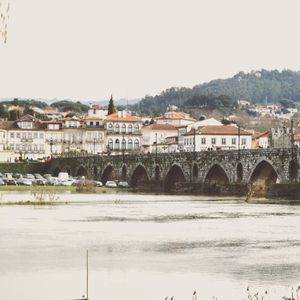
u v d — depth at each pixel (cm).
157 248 10175
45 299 7144
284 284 7750
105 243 10644
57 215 15475
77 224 13400
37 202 19925
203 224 13425
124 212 16400
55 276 8150
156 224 13450
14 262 8988
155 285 7712
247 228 12706
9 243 10619
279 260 9162
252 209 17400
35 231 12150
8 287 7612
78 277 8100
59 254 9588
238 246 10381
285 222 13825
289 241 10925
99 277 8106
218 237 11400
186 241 10900
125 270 8494
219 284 7762
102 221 14025
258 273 8325
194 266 8738
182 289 7538
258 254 9631
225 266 8738
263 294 7312
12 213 16025
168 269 8562
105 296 7250
